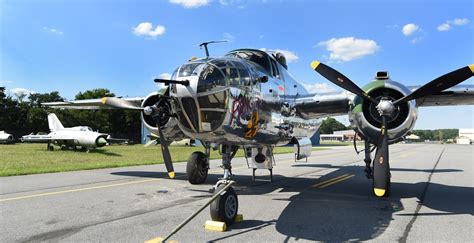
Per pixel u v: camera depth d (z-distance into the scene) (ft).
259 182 37.32
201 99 20.59
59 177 38.81
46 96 251.19
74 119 221.25
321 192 30.63
